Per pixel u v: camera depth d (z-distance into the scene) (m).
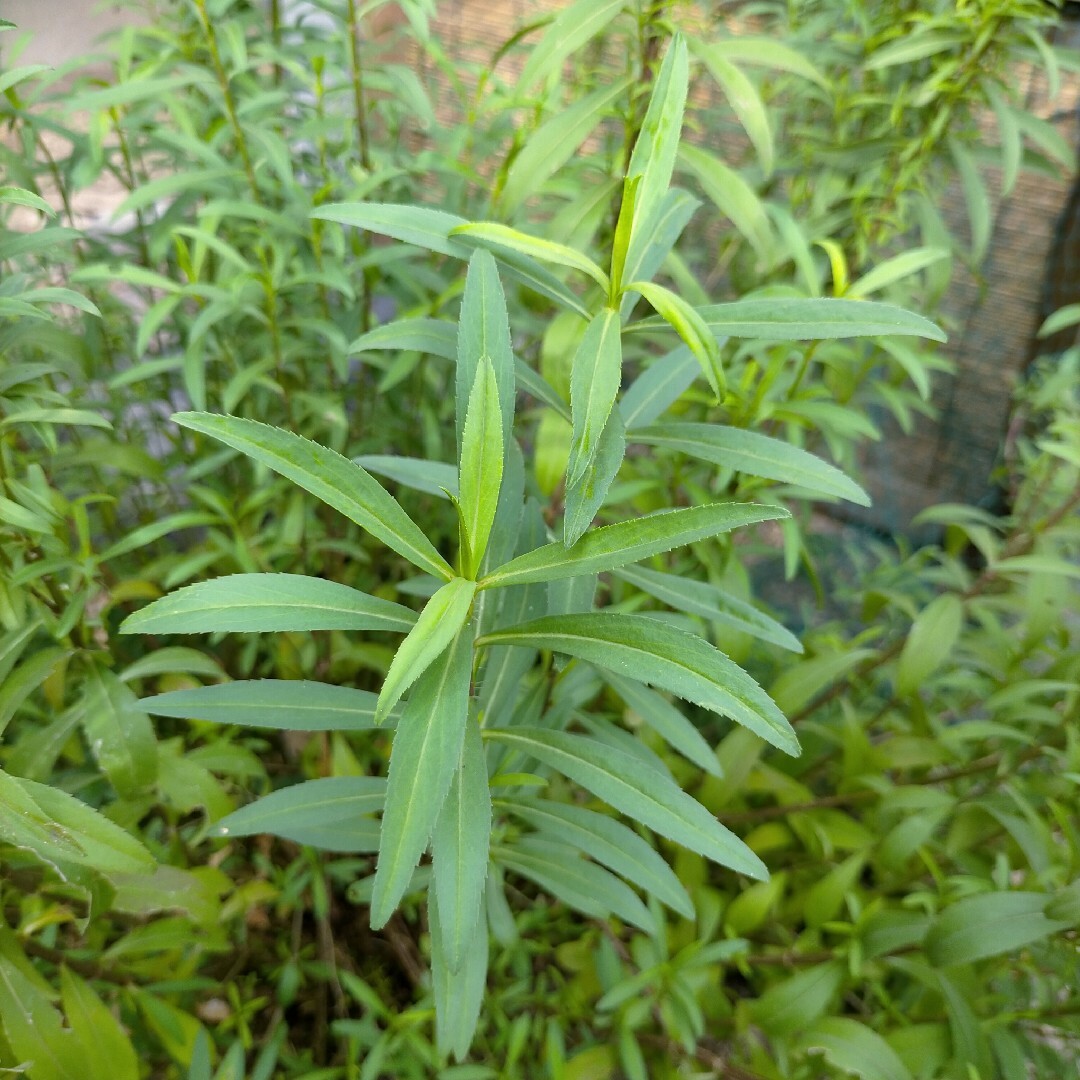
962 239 0.82
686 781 0.58
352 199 0.46
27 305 0.35
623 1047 0.45
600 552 0.29
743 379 0.46
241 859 0.55
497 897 0.42
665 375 0.40
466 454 0.28
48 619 0.41
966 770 0.54
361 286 0.56
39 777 0.40
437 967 0.35
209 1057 0.43
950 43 0.52
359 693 0.34
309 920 0.56
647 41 0.46
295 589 0.30
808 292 0.47
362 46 0.57
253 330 0.57
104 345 0.57
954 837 0.51
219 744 0.49
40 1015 0.38
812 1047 0.45
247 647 0.58
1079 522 0.53
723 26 0.66
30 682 0.40
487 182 0.54
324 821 0.36
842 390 0.57
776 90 0.64
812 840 0.54
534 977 0.54
